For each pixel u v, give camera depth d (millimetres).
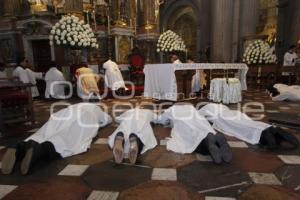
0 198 1958
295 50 10703
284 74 9328
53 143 2701
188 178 2229
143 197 1914
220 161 2477
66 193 2008
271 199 1853
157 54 14805
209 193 1955
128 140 2738
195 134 2893
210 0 16531
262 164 2516
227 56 13664
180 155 2793
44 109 6488
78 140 3053
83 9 12227
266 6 14289
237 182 2135
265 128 3113
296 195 1904
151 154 2840
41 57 12047
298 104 6277
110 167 2514
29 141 2545
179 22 19281
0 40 11961
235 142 3201
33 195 1987
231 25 13633
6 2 11688
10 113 4301
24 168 2318
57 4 11727
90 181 2211
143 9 14367
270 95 7723
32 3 11406
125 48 13242
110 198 1915
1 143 3496
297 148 2975
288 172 2320
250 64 10812
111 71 8352
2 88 4414
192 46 18750
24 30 11625
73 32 7895
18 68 8602
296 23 11633
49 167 2535
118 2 13203
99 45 12523
